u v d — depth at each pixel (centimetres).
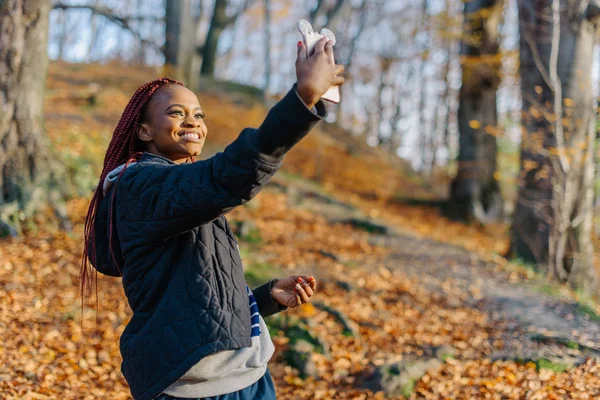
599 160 829
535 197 830
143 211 152
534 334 520
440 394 425
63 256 631
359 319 573
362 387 442
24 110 720
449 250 891
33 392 383
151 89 177
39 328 475
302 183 1302
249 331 163
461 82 1410
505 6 1288
